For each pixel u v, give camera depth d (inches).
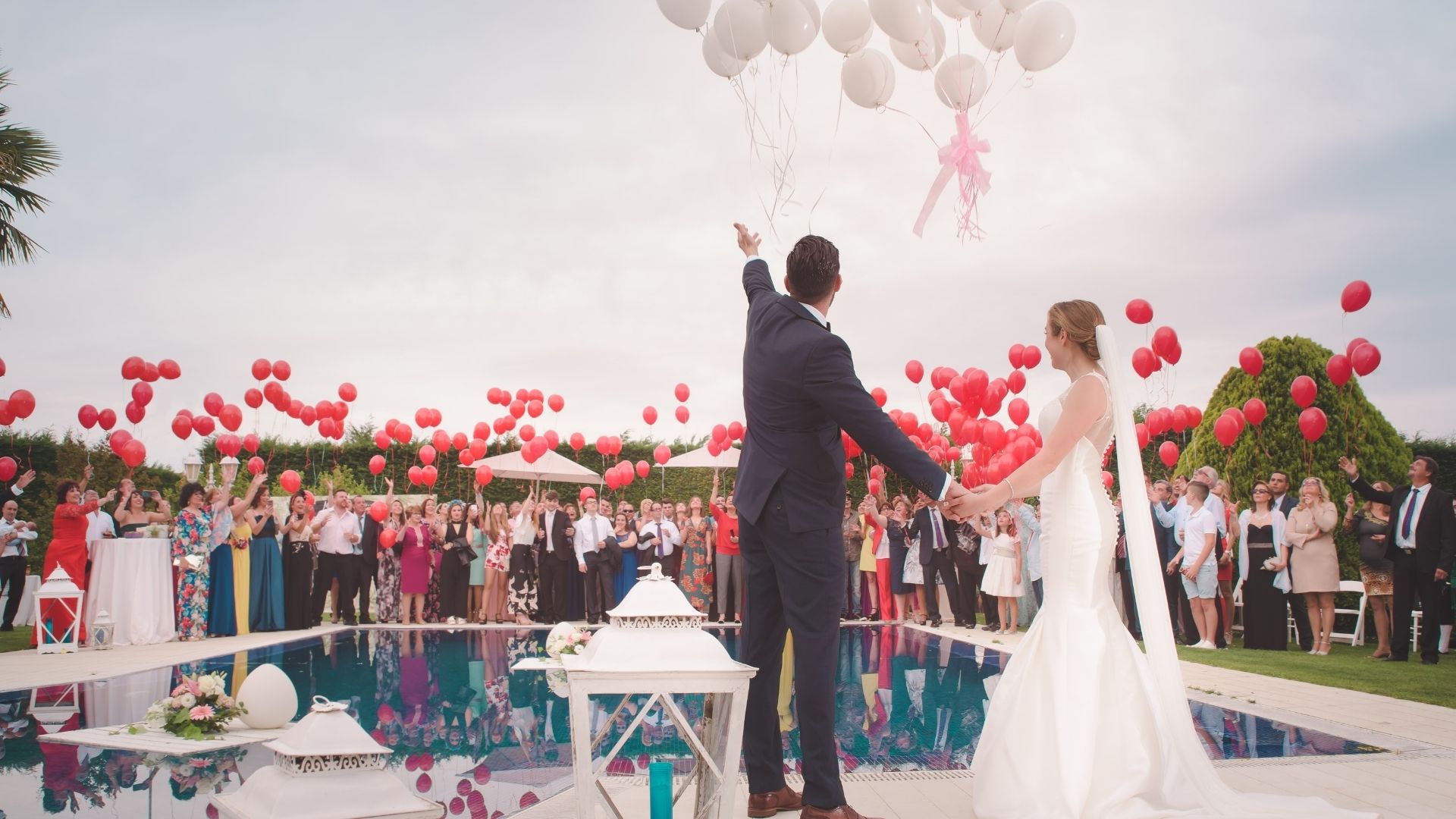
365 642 419.5
